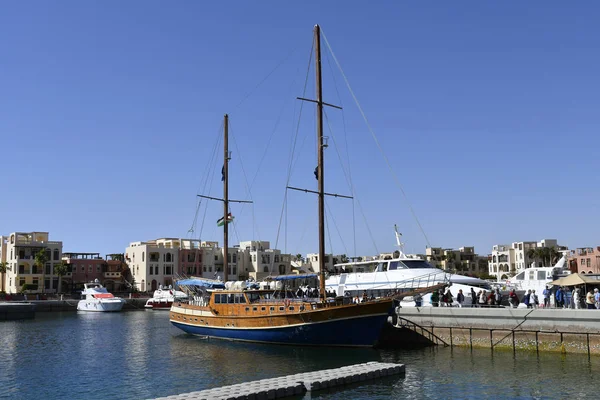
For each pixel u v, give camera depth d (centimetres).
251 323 4588
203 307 5119
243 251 15062
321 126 4725
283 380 2861
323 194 4644
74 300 10775
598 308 3669
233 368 3606
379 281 4944
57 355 4397
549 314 3669
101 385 3209
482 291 4444
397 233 5156
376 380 3048
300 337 4272
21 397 2962
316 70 4800
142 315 9138
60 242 12788
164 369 3659
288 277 4700
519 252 16188
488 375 3128
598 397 2644
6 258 12688
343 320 4056
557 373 3106
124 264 13962
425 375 3164
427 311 4241
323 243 4544
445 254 17725
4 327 6962
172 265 13562
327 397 2702
